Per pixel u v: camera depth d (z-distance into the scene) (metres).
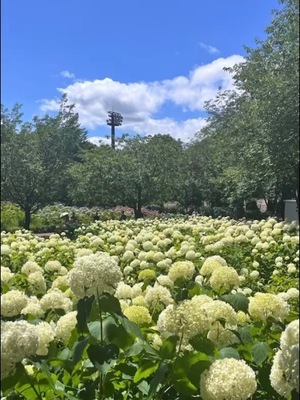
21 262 6.89
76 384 2.31
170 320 2.15
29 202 23.80
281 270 6.62
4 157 23.47
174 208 32.09
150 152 27.59
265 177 18.61
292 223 9.97
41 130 25.31
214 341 2.37
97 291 2.22
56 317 3.00
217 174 29.44
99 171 26.12
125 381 2.31
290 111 16.84
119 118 62.38
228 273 3.12
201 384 1.94
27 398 2.15
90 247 7.98
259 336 2.64
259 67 18.70
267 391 2.21
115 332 2.20
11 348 1.90
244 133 18.98
